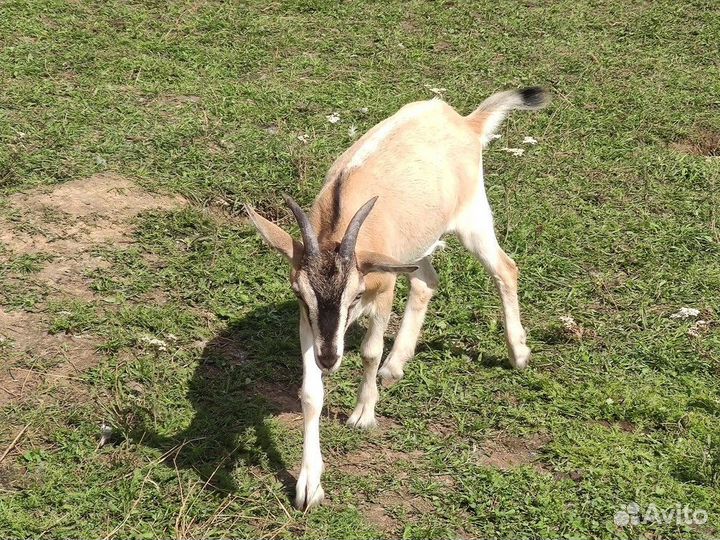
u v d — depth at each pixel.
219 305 4.21
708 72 5.75
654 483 3.71
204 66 5.43
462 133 4.05
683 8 6.49
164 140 4.86
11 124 4.85
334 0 6.27
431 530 3.54
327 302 3.46
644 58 5.86
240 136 4.95
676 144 5.20
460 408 3.93
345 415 3.89
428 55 5.77
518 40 6.03
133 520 3.52
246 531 3.53
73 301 4.12
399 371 4.01
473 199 4.07
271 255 4.41
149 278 4.26
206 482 3.61
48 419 3.75
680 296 4.38
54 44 5.43
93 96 5.09
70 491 3.58
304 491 3.58
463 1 6.46
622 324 4.25
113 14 5.86
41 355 3.94
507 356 4.13
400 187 3.83
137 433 3.74
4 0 5.84
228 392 3.90
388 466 3.73
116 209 4.49
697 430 3.86
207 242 4.41
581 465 3.75
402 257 3.86
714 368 4.08
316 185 4.71
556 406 3.94
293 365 4.03
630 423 3.91
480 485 3.68
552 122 5.23
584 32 6.18
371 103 5.24
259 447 3.73
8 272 4.19
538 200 4.78
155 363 3.96
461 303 4.33
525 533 3.56
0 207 4.43
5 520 3.47
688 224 4.70
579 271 4.47
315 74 5.46
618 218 4.72
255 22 5.94
